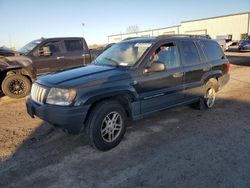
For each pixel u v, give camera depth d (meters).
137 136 4.30
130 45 4.74
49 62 8.48
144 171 3.21
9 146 4.01
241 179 2.99
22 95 7.46
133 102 4.06
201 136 4.27
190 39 5.33
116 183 2.98
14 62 7.34
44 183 3.00
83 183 2.99
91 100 3.49
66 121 3.38
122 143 4.04
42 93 3.68
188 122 4.96
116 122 3.88
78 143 4.07
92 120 3.60
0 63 7.10
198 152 3.69
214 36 47.72
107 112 3.70
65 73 4.08
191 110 5.74
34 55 8.24
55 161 3.51
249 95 7.15
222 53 6.32
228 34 44.94
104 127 3.75
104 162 3.46
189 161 3.44
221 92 7.68
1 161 3.53
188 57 5.11
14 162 3.49
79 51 9.30
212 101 5.92
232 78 10.22
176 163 3.39
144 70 4.14
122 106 3.98
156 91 4.37
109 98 3.83
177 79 4.75
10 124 5.06
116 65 4.38
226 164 3.34
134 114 4.15
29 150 3.86
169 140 4.13
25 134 4.50
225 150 3.74
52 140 4.21
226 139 4.13
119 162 3.46
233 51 26.89
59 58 8.71
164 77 4.47
